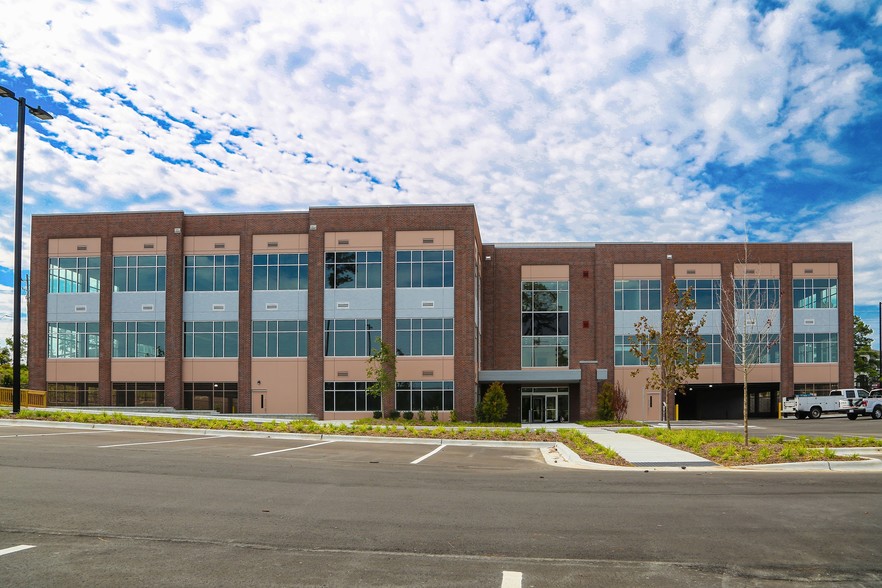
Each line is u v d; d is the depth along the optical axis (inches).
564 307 1775.3
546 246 1787.6
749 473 543.2
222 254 1587.1
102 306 1579.7
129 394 1562.5
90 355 1581.0
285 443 761.0
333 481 462.0
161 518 326.6
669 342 1039.0
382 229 1541.6
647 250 1774.1
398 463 585.0
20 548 267.9
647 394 1723.7
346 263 1540.4
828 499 410.0
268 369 1549.0
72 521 315.3
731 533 317.4
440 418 1493.6
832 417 1809.8
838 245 1806.1
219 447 682.2
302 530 309.6
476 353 1603.1
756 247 1793.8
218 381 1558.8
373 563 259.0
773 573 256.7
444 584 235.1
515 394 1771.7
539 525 329.4
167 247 1584.6
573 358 1752.0
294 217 1582.2
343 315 1528.1
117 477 450.0
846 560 274.4
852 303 1796.3
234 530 306.5
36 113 989.8
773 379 1772.9
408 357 1509.6
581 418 1633.9
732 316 1743.4
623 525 331.9
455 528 320.2
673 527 328.8
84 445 642.8
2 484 411.5
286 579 236.4
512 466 585.0
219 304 1574.8
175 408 1536.7
